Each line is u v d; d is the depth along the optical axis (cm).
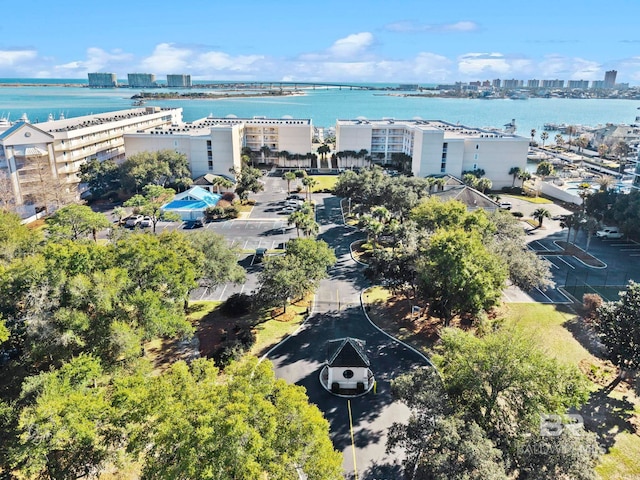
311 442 2253
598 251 7238
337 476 2227
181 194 9006
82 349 3334
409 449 2784
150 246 4200
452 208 5975
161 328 3619
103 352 3384
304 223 6800
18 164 8494
